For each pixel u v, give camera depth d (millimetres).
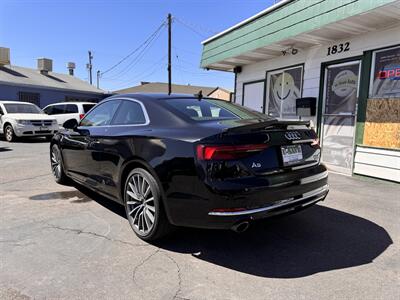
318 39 6562
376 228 3605
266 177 2770
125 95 4055
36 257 2850
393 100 5586
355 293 2365
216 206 2631
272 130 2910
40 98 20500
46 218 3801
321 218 3912
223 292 2375
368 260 2873
